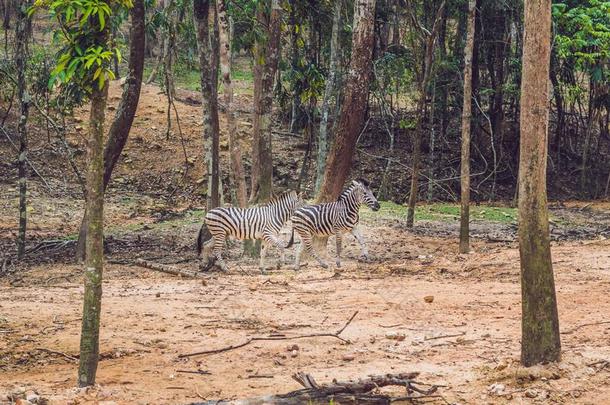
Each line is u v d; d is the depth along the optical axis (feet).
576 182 111.24
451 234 74.74
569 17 95.40
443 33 103.04
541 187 28.22
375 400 25.41
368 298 44.65
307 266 58.95
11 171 96.99
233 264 59.98
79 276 54.85
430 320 39.47
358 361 32.45
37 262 61.00
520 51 103.71
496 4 100.12
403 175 106.11
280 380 29.81
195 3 63.00
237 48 78.59
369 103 112.68
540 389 27.45
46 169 99.09
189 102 119.14
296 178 100.48
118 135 59.52
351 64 60.70
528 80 27.89
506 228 80.07
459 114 109.81
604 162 114.83
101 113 27.14
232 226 56.03
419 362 32.01
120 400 27.32
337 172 61.26
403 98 125.29
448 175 105.81
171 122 110.63
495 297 44.39
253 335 36.91
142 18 59.11
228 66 61.11
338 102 91.66
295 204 57.00
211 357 33.40
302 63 89.40
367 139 113.29
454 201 101.65
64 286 50.39
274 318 40.32
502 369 29.37
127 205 91.04
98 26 26.27
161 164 103.30
